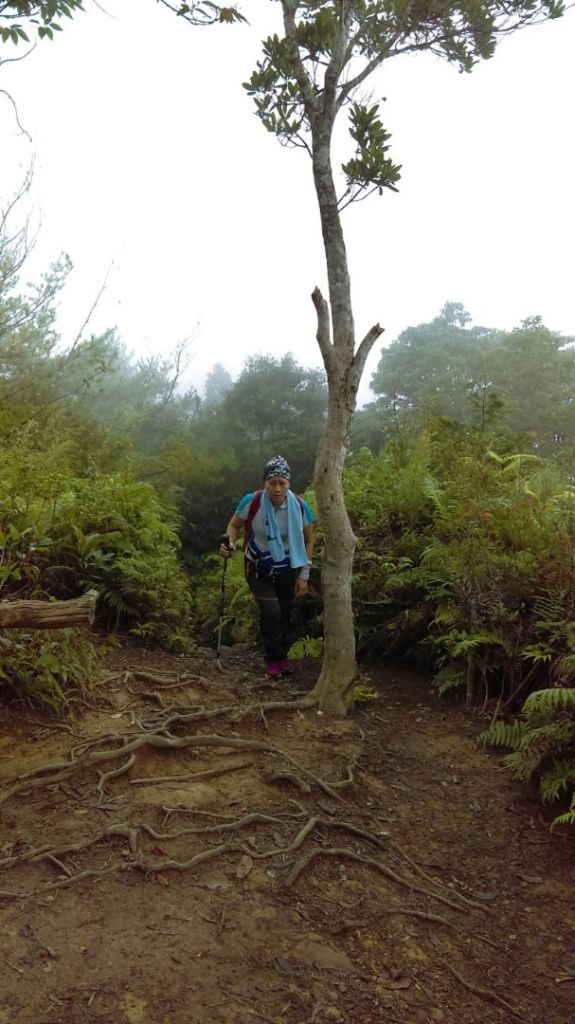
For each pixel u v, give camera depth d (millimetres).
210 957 2359
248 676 5398
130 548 5730
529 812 3531
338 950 2510
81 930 2383
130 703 4242
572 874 3105
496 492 5602
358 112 4164
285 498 5191
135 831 2920
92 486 6090
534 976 2545
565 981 2531
